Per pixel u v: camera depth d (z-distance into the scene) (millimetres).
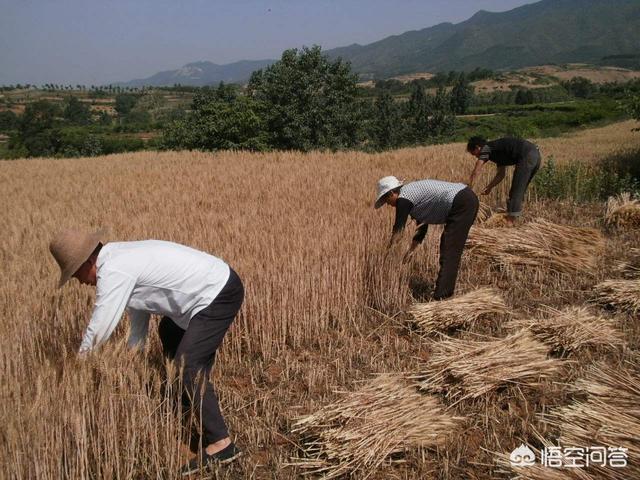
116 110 139250
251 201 9430
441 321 5152
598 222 8977
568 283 6379
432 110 58250
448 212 5613
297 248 5816
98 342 3113
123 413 3266
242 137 34938
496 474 3311
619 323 5238
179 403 3273
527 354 4383
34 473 2838
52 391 2998
